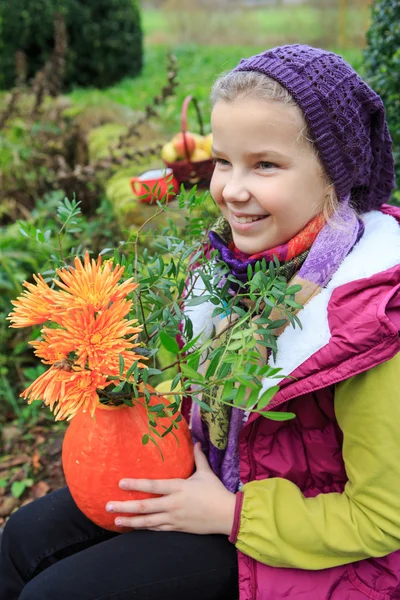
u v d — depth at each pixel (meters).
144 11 15.64
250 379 0.81
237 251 1.13
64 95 5.55
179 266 1.03
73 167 4.05
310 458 1.04
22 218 3.42
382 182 1.17
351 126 1.00
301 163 0.97
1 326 2.63
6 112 3.78
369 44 2.07
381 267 0.97
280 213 0.99
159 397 1.04
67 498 1.25
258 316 0.99
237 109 0.96
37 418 2.29
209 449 1.17
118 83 6.36
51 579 1.02
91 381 0.84
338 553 0.96
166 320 0.94
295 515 0.97
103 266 1.04
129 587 1.00
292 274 1.03
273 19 11.16
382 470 0.92
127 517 1.02
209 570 1.03
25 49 6.04
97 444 1.00
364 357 0.91
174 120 3.83
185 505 1.01
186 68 6.51
